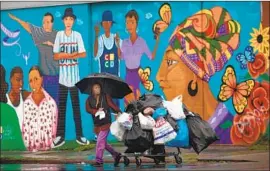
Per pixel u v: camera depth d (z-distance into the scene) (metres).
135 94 15.73
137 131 11.16
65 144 16.23
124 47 15.84
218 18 15.15
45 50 16.52
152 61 15.59
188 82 15.34
